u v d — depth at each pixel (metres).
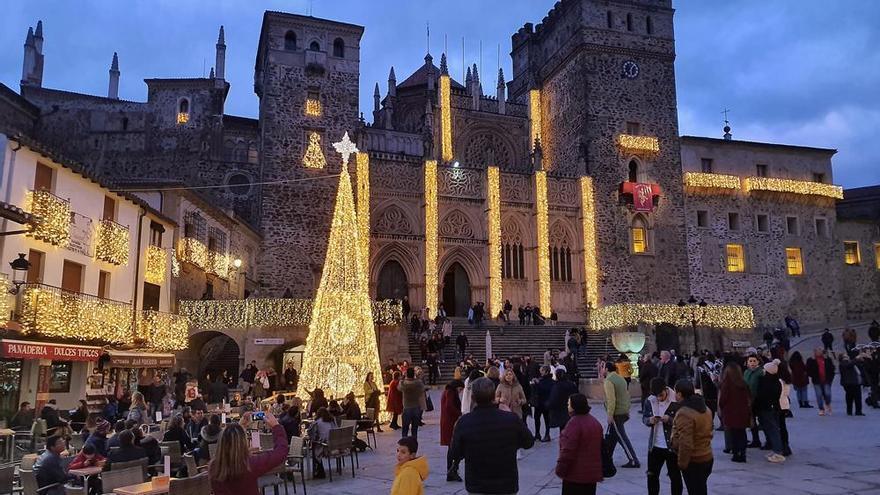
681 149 57.88
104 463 12.30
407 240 50.00
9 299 20.03
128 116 48.00
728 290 56.09
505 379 15.42
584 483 8.30
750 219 58.16
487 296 51.06
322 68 49.91
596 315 48.09
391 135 56.25
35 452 16.09
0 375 21.05
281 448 7.03
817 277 58.97
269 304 33.94
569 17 58.41
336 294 23.39
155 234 30.81
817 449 15.58
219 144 48.34
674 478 10.43
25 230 20.42
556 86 59.91
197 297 35.56
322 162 48.72
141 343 27.92
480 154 58.94
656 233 54.88
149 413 22.91
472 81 60.81
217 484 6.36
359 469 15.79
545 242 52.28
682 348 47.22
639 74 57.22
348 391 22.64
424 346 36.66
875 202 63.09
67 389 24.16
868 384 24.22
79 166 24.09
